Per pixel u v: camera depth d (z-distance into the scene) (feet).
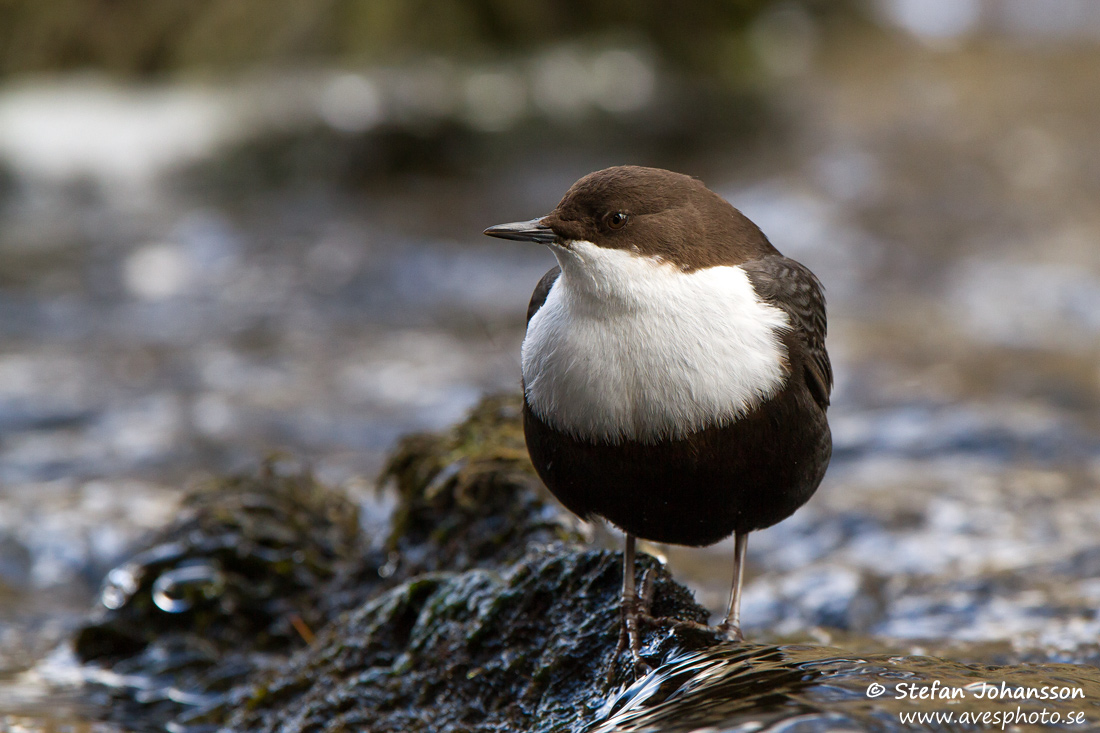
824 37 103.24
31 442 40.09
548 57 84.28
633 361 16.56
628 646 17.02
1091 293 55.47
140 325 54.08
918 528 31.22
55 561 31.22
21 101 78.33
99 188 75.56
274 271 61.98
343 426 41.68
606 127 81.92
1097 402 42.04
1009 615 24.80
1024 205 68.90
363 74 79.87
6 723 21.59
